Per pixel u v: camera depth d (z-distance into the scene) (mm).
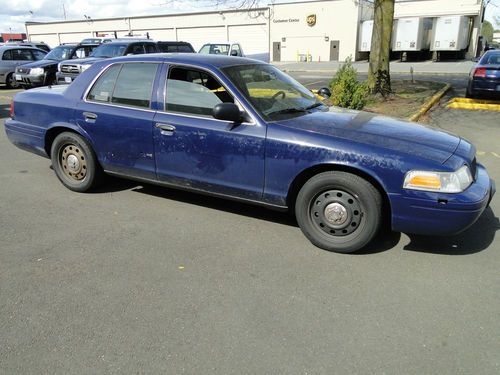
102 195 5258
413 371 2496
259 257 3801
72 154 5230
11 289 3270
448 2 37688
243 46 43188
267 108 4148
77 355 2596
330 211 3809
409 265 3674
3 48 16859
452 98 12891
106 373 2459
